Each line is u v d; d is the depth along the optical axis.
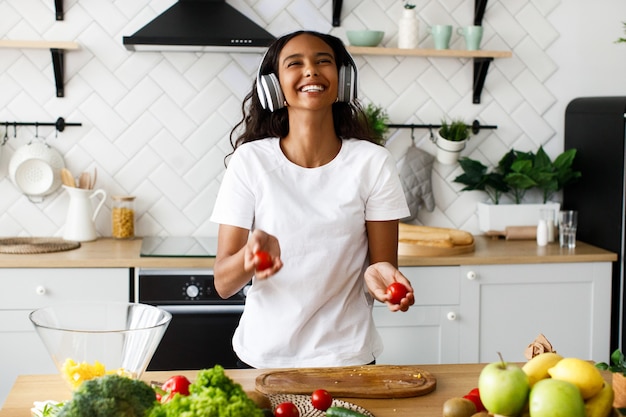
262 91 2.18
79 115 3.75
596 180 3.74
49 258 3.28
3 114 3.71
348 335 2.16
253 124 2.28
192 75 3.79
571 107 3.95
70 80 3.73
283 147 2.20
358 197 2.16
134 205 3.82
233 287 2.06
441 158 3.90
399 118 3.95
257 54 3.79
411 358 3.47
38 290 3.25
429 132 3.97
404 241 3.51
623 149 3.53
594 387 1.41
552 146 4.05
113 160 3.79
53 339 1.55
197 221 3.85
